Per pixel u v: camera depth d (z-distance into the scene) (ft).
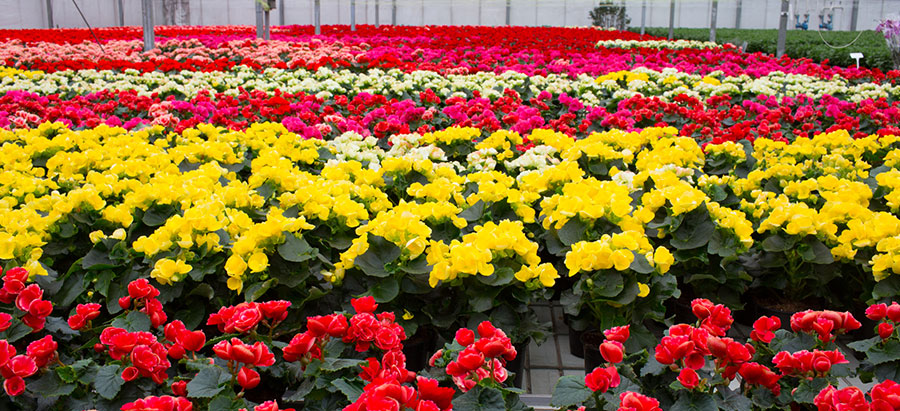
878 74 38.70
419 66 37.88
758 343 8.44
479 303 9.69
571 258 9.74
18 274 8.50
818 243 11.57
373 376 7.21
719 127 22.94
